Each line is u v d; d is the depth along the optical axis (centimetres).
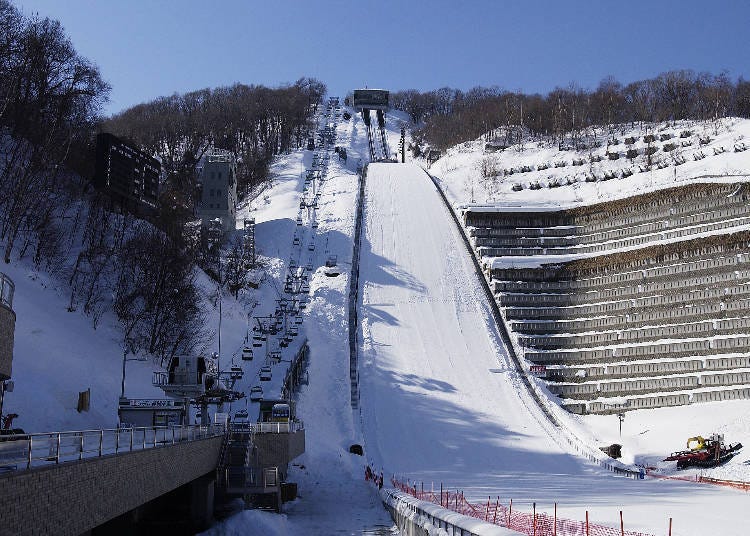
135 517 5459
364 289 14225
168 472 4188
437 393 10694
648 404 10494
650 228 14500
